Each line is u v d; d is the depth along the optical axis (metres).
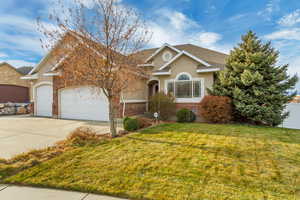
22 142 7.32
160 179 3.93
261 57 11.18
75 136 7.38
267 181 3.81
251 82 10.97
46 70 15.62
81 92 14.04
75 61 7.00
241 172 4.24
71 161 5.00
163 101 13.02
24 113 18.80
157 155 5.39
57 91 14.76
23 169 4.59
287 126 13.88
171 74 14.33
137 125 9.33
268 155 5.38
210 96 11.83
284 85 11.12
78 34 7.02
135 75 8.85
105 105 13.22
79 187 3.67
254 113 11.06
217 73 13.27
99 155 5.45
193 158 5.12
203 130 9.01
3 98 20.88
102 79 7.39
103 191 3.52
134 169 4.43
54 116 14.96
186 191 3.45
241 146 6.26
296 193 3.37
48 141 7.49
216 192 3.40
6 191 3.64
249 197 3.24
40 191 3.62
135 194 3.39
